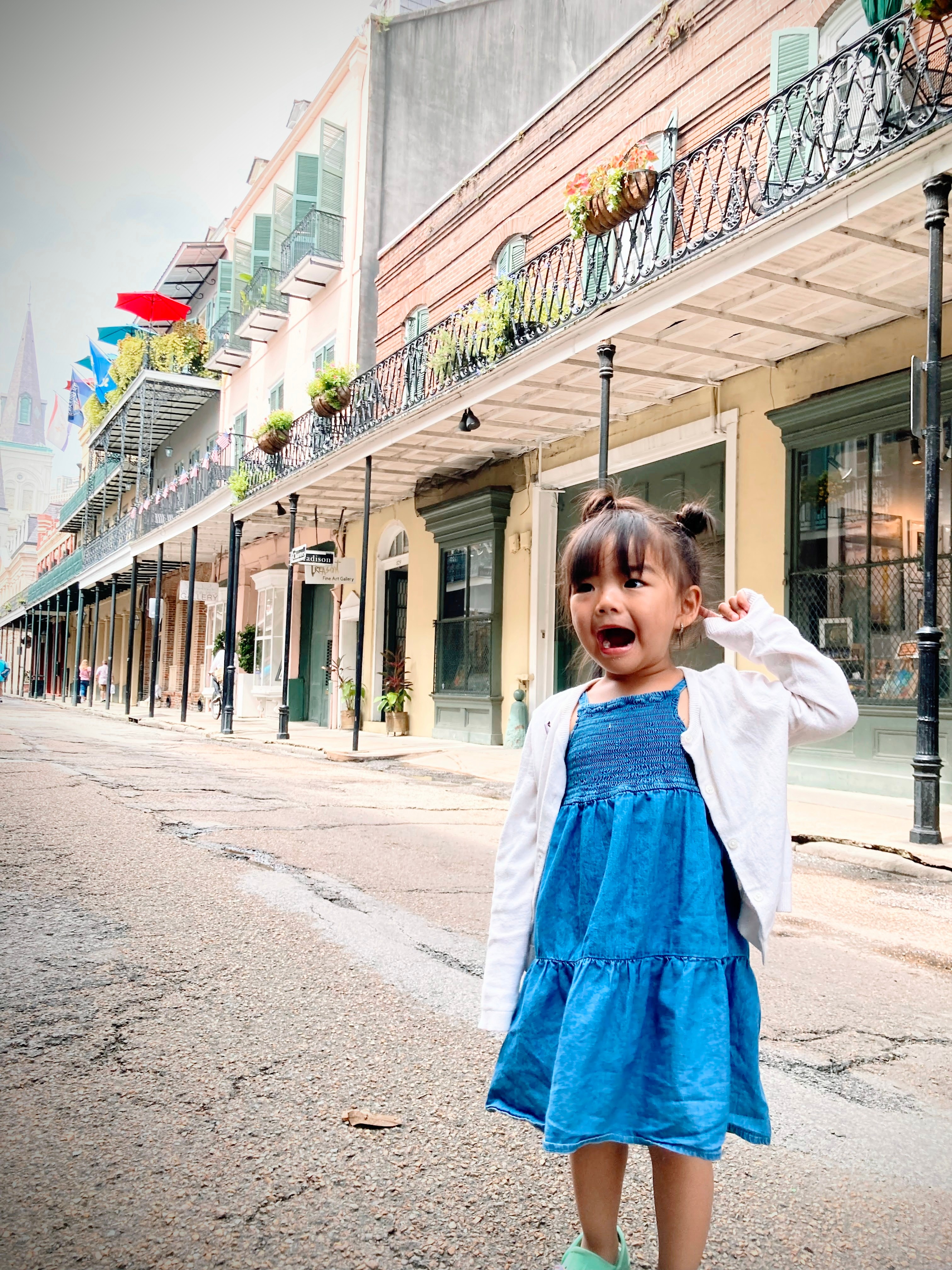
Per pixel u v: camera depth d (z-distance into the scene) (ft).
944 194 21.39
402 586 64.80
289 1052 9.45
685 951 5.00
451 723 55.06
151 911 14.64
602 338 30.78
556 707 5.81
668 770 5.26
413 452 50.06
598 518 5.54
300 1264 6.00
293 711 78.64
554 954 5.29
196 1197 6.77
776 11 33.99
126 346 122.72
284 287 74.13
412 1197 6.89
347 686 65.57
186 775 34.73
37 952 12.40
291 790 31.63
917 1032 10.96
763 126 25.70
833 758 31.94
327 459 50.29
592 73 43.62
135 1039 9.66
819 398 32.04
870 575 30.78
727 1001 4.98
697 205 28.04
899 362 30.01
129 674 88.94
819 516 32.83
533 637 48.32
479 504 51.37
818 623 32.60
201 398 102.58
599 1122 4.79
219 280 99.04
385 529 64.49
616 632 5.40
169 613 123.54
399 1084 8.83
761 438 34.99
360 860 19.31
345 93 71.77
